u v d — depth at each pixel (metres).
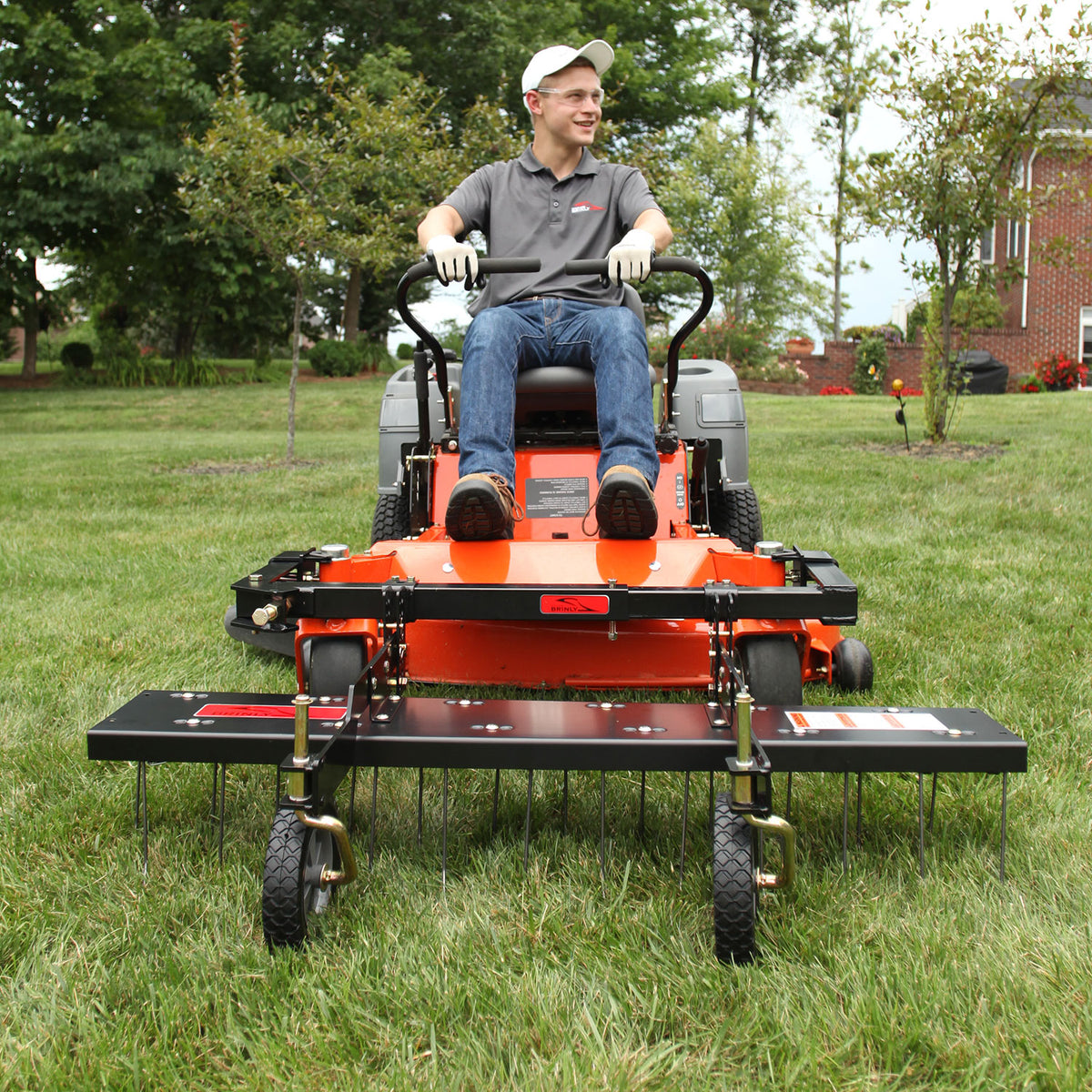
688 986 1.74
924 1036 1.62
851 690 3.23
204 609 4.46
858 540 5.66
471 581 2.70
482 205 3.55
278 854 1.80
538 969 1.78
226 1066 1.61
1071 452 9.05
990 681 3.34
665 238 3.26
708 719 2.07
